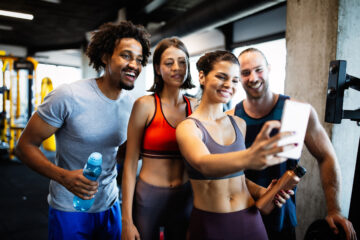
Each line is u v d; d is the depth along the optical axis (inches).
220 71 39.9
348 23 86.0
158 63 54.5
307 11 94.5
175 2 242.7
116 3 255.8
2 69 260.4
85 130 51.7
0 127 268.4
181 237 54.4
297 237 97.3
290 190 42.0
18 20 312.0
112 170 57.2
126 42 51.4
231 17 151.9
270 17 199.0
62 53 475.5
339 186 52.2
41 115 48.9
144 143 53.8
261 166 26.5
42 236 107.1
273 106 58.2
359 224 49.4
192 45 289.6
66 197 51.6
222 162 29.0
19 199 152.3
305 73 95.4
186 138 36.8
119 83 52.2
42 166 46.4
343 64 47.9
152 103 53.3
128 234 49.1
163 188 51.9
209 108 42.6
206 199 40.5
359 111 51.0
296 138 28.2
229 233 39.1
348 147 87.8
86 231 53.5
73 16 296.5
